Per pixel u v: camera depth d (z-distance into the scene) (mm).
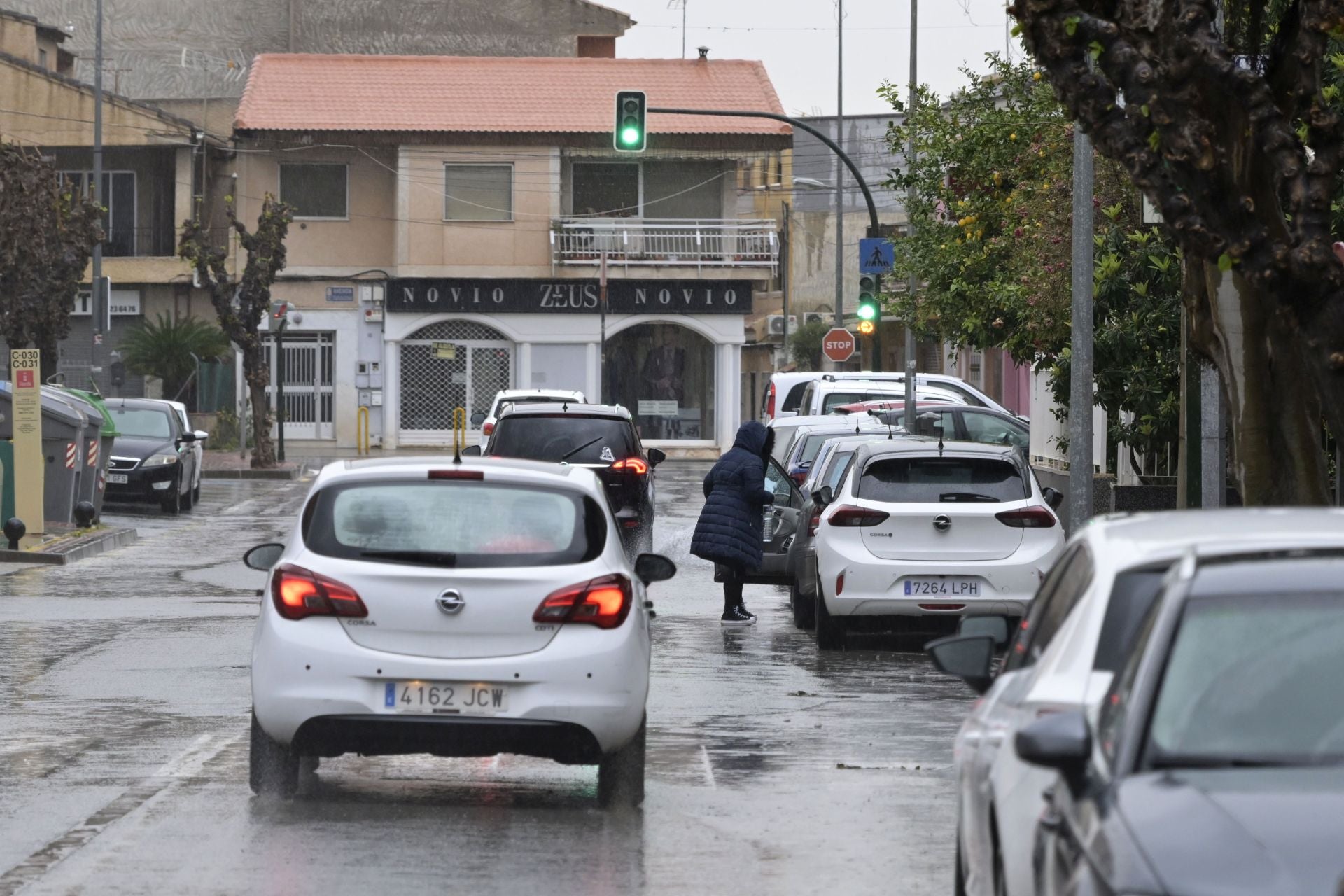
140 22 121938
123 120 101875
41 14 123062
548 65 106375
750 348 143500
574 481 18734
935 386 67812
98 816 17672
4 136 101500
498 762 21406
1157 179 19531
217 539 54656
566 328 101188
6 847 16359
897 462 31906
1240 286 22766
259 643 17969
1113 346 41688
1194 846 7758
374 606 17703
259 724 18047
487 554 17969
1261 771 8594
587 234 100750
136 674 27953
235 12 122000
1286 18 20859
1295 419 22844
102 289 89062
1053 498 34594
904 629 32656
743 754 21781
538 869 15758
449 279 100812
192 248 84375
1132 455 46906
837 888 15305
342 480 18531
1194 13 19156
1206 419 30578
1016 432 57438
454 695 17609
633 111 57875
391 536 18078
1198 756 8773
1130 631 10234
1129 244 41375
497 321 100938
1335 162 19547
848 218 141875
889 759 21562
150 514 64125
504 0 122062
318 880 15188
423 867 15727
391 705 17594
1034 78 45750
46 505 54625
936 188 55000
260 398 84625
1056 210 42875
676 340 102500
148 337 98062
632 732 18047
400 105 102188
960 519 31141
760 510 36250
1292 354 22641
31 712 24359
